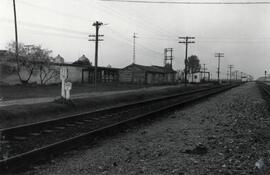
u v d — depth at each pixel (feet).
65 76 71.82
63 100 70.59
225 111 74.90
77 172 25.71
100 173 25.48
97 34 144.36
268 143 37.50
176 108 79.77
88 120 54.95
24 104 63.87
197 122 56.13
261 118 61.57
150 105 88.43
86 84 185.06
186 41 233.55
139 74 269.03
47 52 161.07
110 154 31.76
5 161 25.22
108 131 42.86
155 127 50.08
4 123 49.03
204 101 107.24
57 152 31.40
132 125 50.80
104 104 87.04
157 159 29.96
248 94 152.25
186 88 207.82
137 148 34.65
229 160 29.37
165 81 325.62
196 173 25.54
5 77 146.51
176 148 34.76
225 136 41.96
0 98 78.07
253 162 28.84
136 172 25.80
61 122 49.55
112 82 244.63
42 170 26.11
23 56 151.74
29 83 153.58
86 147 34.73
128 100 104.53
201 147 34.71
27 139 37.86
